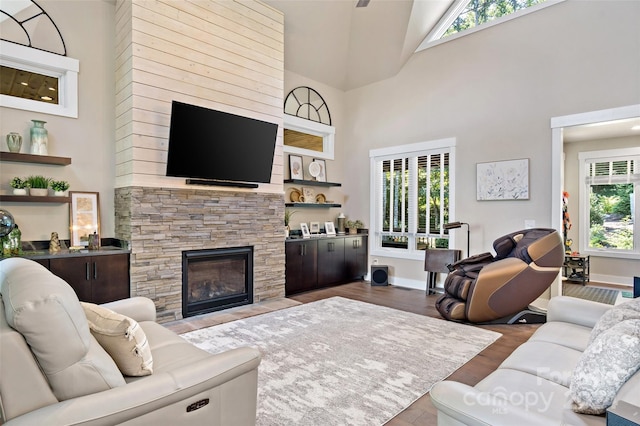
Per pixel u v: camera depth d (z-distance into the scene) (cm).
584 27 419
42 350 112
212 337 333
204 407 138
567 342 198
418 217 577
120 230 380
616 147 636
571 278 636
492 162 488
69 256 325
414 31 532
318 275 555
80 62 375
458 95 525
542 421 102
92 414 108
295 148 593
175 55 389
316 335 340
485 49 497
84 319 125
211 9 418
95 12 386
